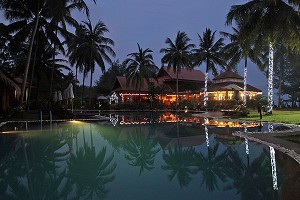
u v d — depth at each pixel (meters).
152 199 5.36
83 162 8.52
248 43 22.48
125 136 14.30
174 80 57.94
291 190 5.82
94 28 44.94
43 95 49.38
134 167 7.94
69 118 24.44
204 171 7.51
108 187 6.13
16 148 10.58
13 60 48.53
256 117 25.50
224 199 5.33
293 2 20.34
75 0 29.17
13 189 6.04
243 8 22.56
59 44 30.02
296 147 10.03
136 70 49.50
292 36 20.47
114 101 50.84
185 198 5.39
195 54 46.62
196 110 42.31
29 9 27.75
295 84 52.06
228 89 43.94
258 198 5.36
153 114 34.97
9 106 25.38
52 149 10.48
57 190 5.96
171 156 9.43
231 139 12.91
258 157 9.02
